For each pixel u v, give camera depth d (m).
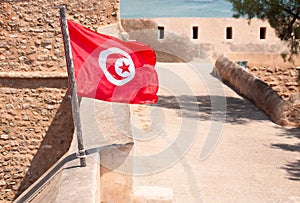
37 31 10.95
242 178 7.98
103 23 11.08
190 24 25.95
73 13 11.00
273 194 7.33
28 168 11.30
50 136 11.20
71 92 4.67
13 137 11.20
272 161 9.10
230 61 19.12
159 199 5.32
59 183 4.58
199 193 7.11
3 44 10.94
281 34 14.35
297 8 13.71
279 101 13.14
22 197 6.89
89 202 3.92
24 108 11.12
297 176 8.24
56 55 11.02
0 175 11.30
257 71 20.77
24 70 11.05
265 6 13.88
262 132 11.48
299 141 10.73
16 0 10.82
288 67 20.59
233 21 26.33
